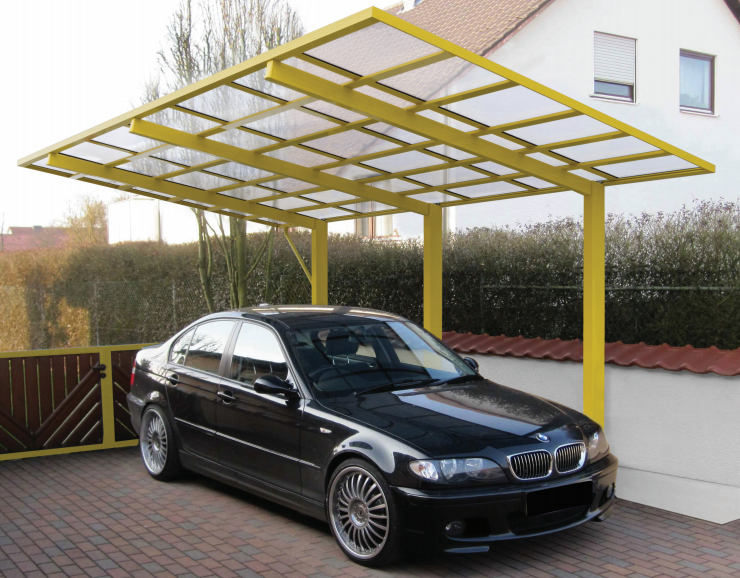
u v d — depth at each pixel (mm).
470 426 4863
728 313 7645
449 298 11141
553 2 15633
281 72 4930
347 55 4746
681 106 17938
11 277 27047
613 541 5352
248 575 4664
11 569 4789
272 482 5586
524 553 5102
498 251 10406
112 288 22594
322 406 5223
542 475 4742
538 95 5191
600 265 7117
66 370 8344
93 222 27906
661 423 7121
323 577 4629
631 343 8594
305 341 5828
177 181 8750
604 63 16594
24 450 8094
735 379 6547
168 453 6828
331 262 13500
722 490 6543
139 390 7359
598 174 7016
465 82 5141
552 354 8195
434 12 18750
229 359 6285
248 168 7680
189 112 6078
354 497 4875
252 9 15633
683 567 4836
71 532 5523
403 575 4672
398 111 5645
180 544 5246
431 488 4438
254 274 16547
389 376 5754
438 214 8828
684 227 8289
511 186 7965
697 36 17922
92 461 7938
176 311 19984
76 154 7910
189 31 15742
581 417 5488
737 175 18609
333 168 7578
